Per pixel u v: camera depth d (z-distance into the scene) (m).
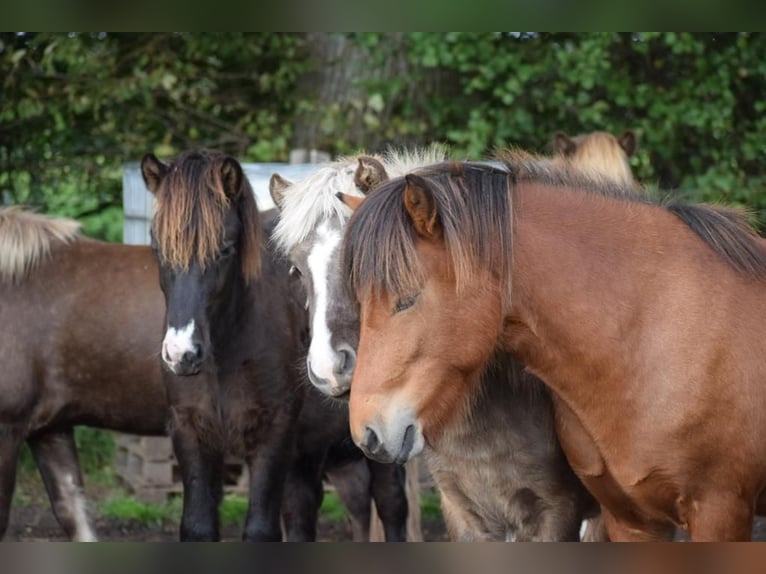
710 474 3.50
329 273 3.92
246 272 4.38
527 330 3.50
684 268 3.52
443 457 3.90
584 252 3.51
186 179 4.29
